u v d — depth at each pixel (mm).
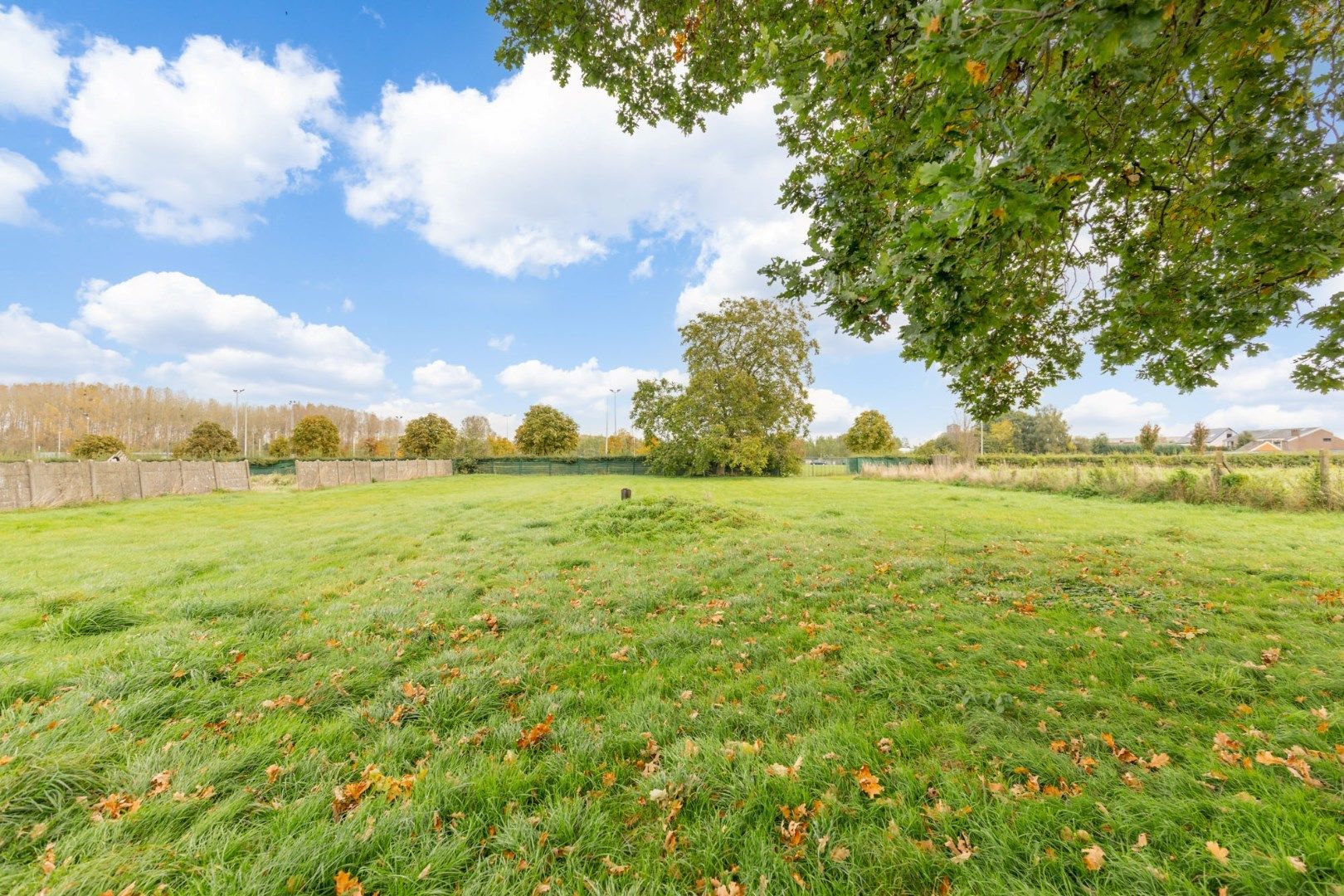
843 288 3789
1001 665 3746
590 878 2037
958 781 2471
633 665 4027
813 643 4395
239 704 3377
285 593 5965
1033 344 5219
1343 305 3340
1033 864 1966
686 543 8867
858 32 2902
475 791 2475
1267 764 2459
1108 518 11859
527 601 5645
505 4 5348
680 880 2029
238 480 24656
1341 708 2916
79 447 33812
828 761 2660
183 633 4512
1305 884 1778
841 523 11086
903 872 1984
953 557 7395
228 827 2264
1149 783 2371
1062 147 2480
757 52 3314
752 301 33719
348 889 1937
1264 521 10961
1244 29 2502
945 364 4289
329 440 45156
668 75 6082
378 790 2518
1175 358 4410
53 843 2127
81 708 3176
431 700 3350
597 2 5324
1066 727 2914
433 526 11406
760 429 34031
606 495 19156
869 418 47062
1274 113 2885
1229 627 4305
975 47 1971
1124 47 2678
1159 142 3539
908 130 3672
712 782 2521
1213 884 1850
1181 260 4184
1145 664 3652
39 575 6844
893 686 3471
